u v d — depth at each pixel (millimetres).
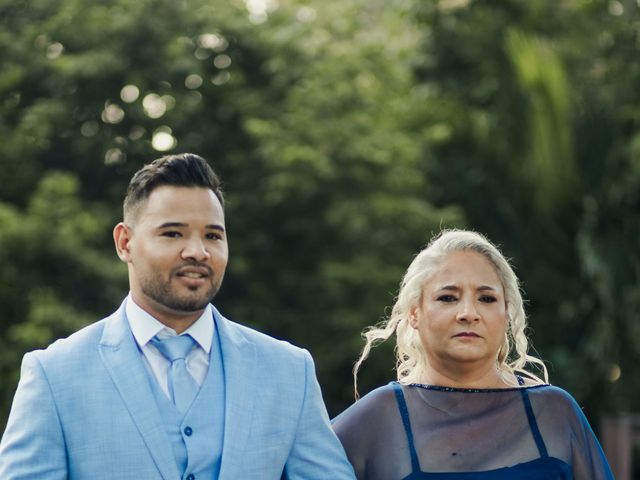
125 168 15375
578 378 15789
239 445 4305
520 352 5082
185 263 4285
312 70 15930
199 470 4238
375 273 14766
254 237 15281
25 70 15055
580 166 16328
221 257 4355
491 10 17656
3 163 14617
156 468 4203
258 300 15328
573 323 16391
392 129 15922
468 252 4918
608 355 15758
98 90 15172
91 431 4227
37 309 13195
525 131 16188
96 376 4312
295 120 15016
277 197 14672
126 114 15320
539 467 4801
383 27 19047
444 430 4871
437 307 4883
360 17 18359
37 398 4262
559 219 16172
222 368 4438
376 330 5277
